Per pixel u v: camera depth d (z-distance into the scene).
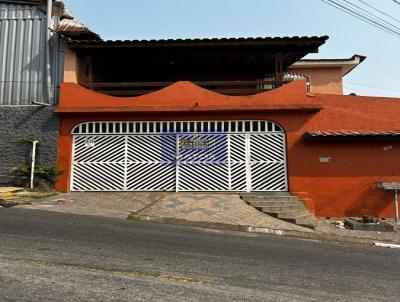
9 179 12.17
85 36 12.74
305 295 4.30
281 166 12.11
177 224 8.91
